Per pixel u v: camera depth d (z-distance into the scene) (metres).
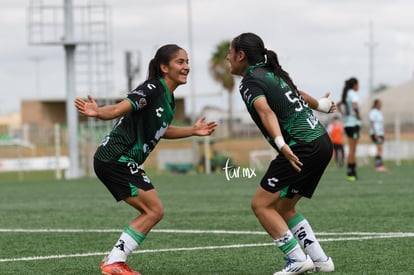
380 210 20.86
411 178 34.47
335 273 11.93
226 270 12.57
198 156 56.34
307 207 22.16
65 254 14.62
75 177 46.84
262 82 11.61
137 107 11.61
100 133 49.31
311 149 11.54
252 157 55.34
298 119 11.62
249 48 11.82
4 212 23.52
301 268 11.72
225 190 30.61
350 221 18.59
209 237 16.42
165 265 13.14
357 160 56.09
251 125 67.38
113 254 11.90
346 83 31.89
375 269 12.21
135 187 11.86
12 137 74.69
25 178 53.00
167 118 11.98
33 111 116.12
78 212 22.88
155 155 65.00
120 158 11.85
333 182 32.59
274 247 14.74
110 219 20.70
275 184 11.66
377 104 40.59
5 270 12.98
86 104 11.21
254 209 11.86
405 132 78.69
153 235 16.91
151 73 11.96
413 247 14.31
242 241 15.69
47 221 20.58
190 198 26.84
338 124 50.66
